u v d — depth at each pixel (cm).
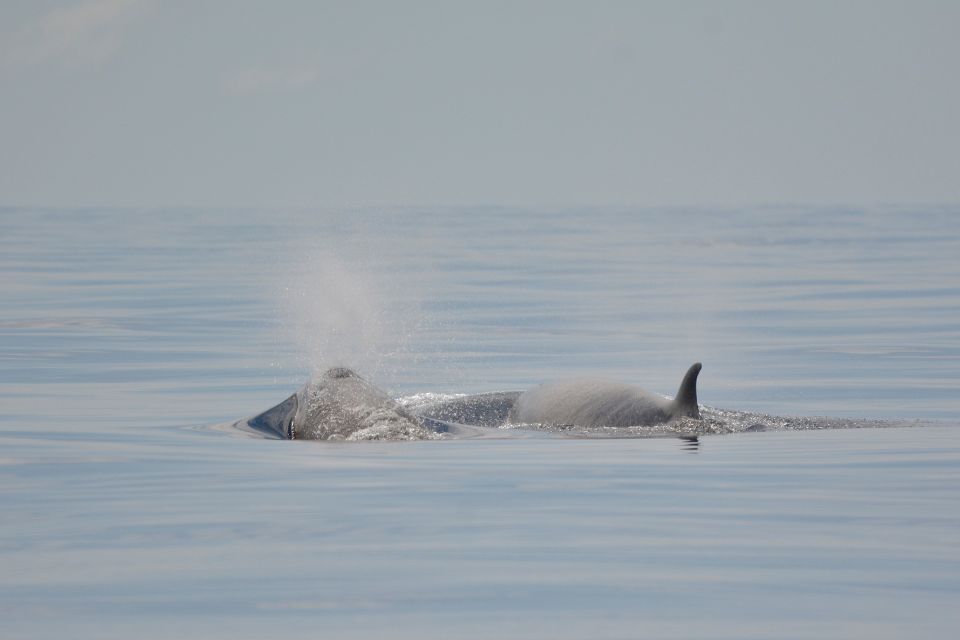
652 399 5469
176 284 15725
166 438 5244
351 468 4462
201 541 3391
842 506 3794
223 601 2862
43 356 8731
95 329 10625
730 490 4034
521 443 5028
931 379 7556
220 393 6925
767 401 6712
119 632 2656
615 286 15700
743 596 2880
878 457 4659
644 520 3612
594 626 2686
